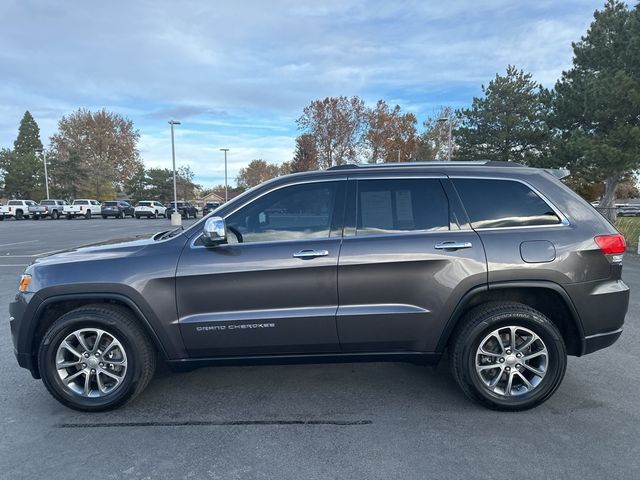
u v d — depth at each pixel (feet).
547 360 11.91
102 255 12.32
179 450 10.50
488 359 12.09
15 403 13.00
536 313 11.84
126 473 9.67
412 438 10.87
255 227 12.34
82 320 11.99
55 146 235.20
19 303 12.28
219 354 12.26
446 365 15.46
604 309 12.11
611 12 73.82
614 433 10.99
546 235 12.03
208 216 12.44
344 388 13.73
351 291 11.91
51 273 12.16
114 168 241.35
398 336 12.07
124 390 12.13
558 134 76.95
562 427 11.28
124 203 163.12
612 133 62.34
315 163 165.99
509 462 9.86
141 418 12.03
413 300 11.94
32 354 12.47
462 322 12.17
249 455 10.27
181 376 14.76
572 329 12.32
